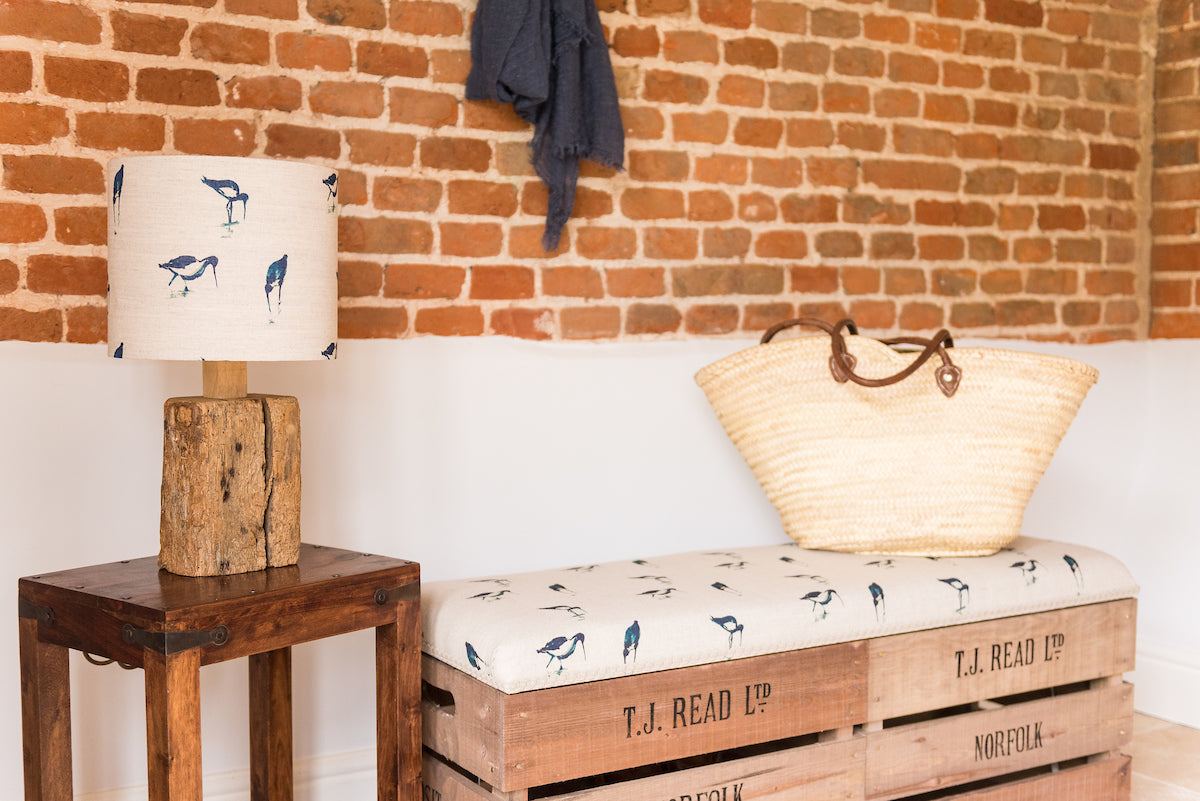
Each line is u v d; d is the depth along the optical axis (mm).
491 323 2180
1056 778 2061
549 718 1564
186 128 1890
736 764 1721
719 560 2082
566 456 2271
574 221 2254
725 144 2408
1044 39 2826
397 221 2080
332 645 2061
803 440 2102
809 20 2492
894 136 2625
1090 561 2125
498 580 1918
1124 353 2988
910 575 1941
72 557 1841
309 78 1988
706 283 2406
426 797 1769
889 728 1925
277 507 1585
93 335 1842
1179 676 2775
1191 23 2893
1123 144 2973
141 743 1909
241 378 1610
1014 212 2812
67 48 1799
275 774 1832
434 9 2094
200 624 1348
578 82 2143
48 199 1798
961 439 2035
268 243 1471
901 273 2654
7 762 1791
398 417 2098
